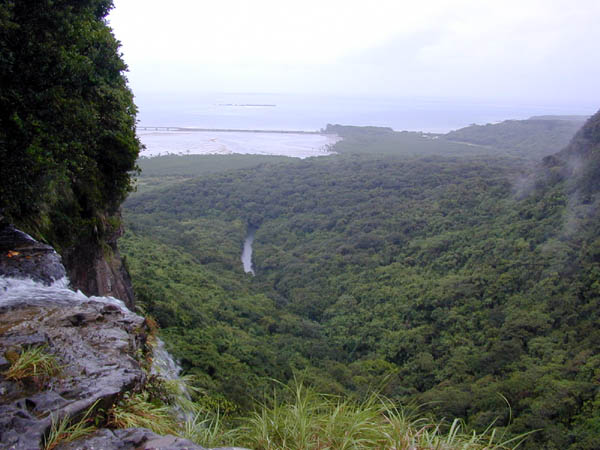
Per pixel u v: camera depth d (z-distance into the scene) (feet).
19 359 8.43
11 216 18.54
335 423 8.16
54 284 15.52
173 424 9.39
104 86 25.98
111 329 11.85
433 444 7.88
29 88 18.15
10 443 6.30
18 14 17.78
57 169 19.72
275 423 8.44
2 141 17.20
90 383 8.58
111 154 28.07
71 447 6.62
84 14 22.61
